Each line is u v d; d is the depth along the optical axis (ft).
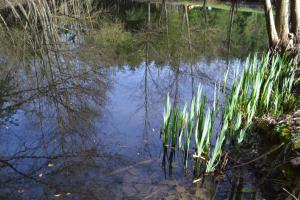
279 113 16.56
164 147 15.15
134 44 50.65
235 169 13.44
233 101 14.89
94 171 13.71
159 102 23.99
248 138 15.62
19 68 32.30
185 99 24.38
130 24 66.74
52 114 21.40
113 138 16.99
